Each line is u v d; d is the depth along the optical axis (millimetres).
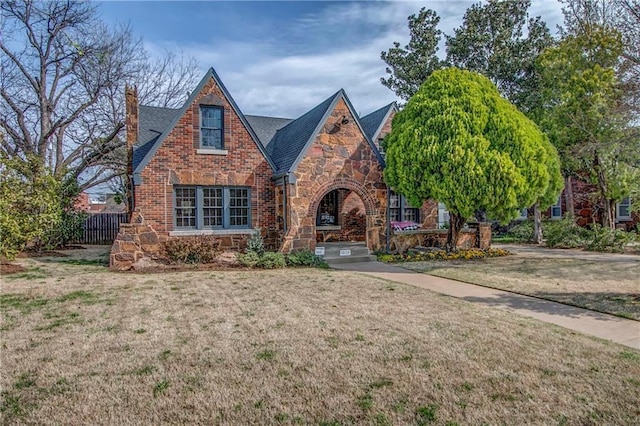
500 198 13148
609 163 18703
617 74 16219
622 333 6070
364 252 14875
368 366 4816
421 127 13906
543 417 3678
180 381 4465
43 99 22203
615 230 18016
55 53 22375
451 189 13320
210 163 14398
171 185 13844
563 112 18141
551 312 7301
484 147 13109
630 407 3844
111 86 23547
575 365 4805
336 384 4359
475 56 23734
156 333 6109
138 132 16203
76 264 13727
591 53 17781
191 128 14141
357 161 15211
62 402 4031
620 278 10523
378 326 6383
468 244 16672
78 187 20625
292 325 6457
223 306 7734
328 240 18328
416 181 14086
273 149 17906
